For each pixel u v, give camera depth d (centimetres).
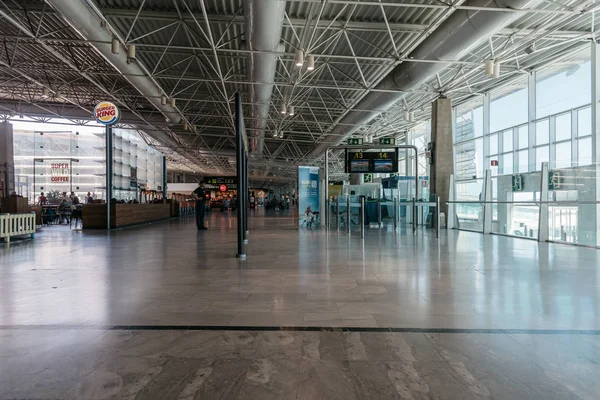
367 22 970
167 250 745
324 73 1398
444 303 363
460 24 844
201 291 409
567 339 272
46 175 2611
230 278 475
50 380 210
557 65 1361
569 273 505
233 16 914
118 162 2647
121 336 277
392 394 197
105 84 1650
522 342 267
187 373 219
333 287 427
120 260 620
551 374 219
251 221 1811
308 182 1395
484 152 1788
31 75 1545
